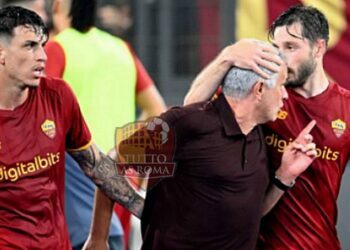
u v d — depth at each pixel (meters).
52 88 15.01
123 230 20.53
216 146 14.59
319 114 15.41
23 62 14.48
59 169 15.05
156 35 29.09
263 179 14.86
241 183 14.63
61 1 19.39
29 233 14.75
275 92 14.60
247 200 14.69
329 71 24.34
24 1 20.31
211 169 14.58
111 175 15.70
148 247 15.12
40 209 14.82
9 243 14.68
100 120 19.17
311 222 15.45
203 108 14.71
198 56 29.00
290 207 15.40
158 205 14.88
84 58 19.05
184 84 29.11
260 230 15.53
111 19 28.77
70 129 15.29
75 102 15.20
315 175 15.42
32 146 14.73
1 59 14.52
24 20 14.49
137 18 29.03
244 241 14.82
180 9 28.98
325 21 15.34
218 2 28.73
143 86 20.02
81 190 19.03
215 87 14.90
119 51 19.47
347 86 24.30
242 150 14.69
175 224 14.79
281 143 15.35
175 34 29.09
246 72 14.55
